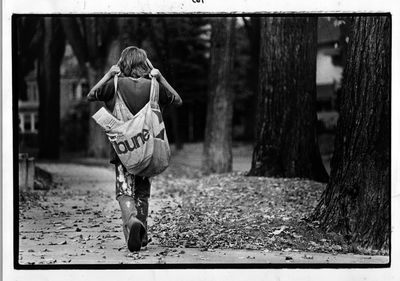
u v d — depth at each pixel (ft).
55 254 26.17
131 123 24.13
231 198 40.40
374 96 27.53
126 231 24.03
